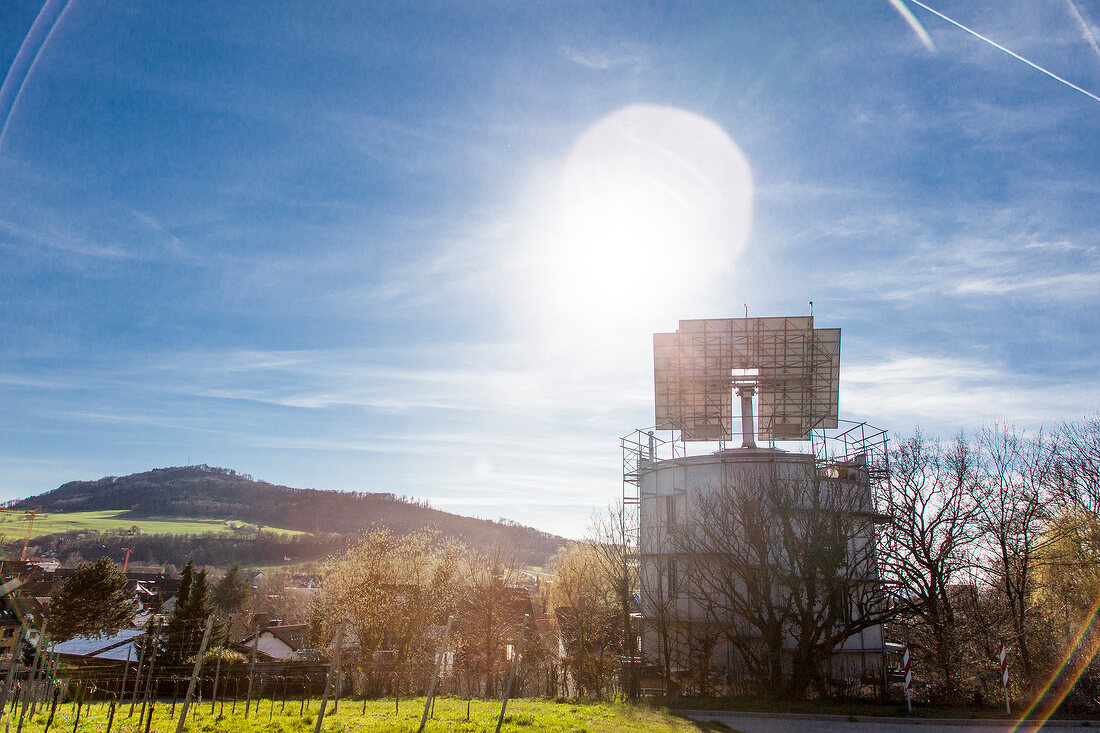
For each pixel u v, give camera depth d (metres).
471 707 22.05
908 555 31.17
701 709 23.61
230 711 20.56
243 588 88.00
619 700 25.34
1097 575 32.38
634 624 35.69
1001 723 20.78
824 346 35.38
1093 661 27.47
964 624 28.70
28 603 55.59
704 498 32.38
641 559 35.97
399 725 15.96
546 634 51.56
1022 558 30.98
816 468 30.58
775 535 28.86
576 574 51.06
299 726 16.31
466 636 41.12
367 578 41.78
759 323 35.72
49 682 22.14
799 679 26.83
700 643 31.94
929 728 20.16
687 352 36.09
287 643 58.31
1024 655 27.69
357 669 37.91
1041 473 32.88
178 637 44.34
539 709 21.34
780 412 35.50
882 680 30.61
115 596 60.09
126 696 32.47
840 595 28.17
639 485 37.34
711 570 30.75
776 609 27.89
